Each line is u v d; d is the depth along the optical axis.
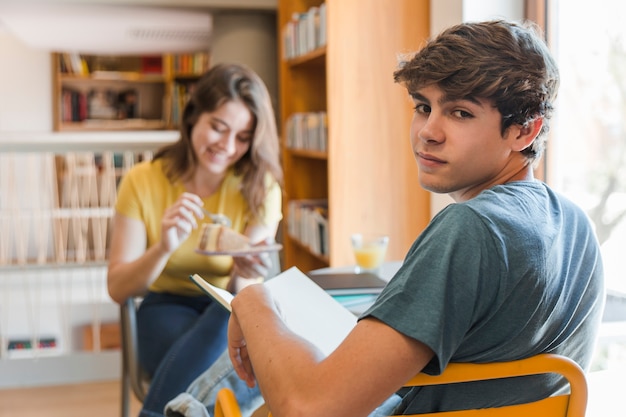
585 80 2.43
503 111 0.88
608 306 1.59
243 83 2.07
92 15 4.71
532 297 0.83
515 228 0.82
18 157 6.62
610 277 2.29
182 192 2.14
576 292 0.91
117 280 1.97
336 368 0.78
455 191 0.94
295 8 3.99
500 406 0.90
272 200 2.19
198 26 5.09
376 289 1.70
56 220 6.45
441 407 0.91
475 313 0.81
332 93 2.89
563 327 0.91
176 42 5.81
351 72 2.90
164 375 1.75
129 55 7.37
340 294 1.68
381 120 2.93
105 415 2.92
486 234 0.81
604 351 2.23
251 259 1.98
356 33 2.89
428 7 2.92
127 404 2.09
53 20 4.89
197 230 2.11
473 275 0.79
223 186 2.15
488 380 0.89
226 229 1.94
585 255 0.94
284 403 0.79
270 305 0.95
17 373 3.32
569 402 0.89
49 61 7.15
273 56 4.70
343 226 2.93
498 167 0.91
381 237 2.02
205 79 2.09
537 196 0.90
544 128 0.93
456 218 0.82
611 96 2.31
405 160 2.96
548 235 0.86
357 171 2.92
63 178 6.63
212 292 1.08
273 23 4.69
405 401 0.96
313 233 3.29
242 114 2.05
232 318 1.01
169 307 2.06
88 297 6.16
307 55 3.33
